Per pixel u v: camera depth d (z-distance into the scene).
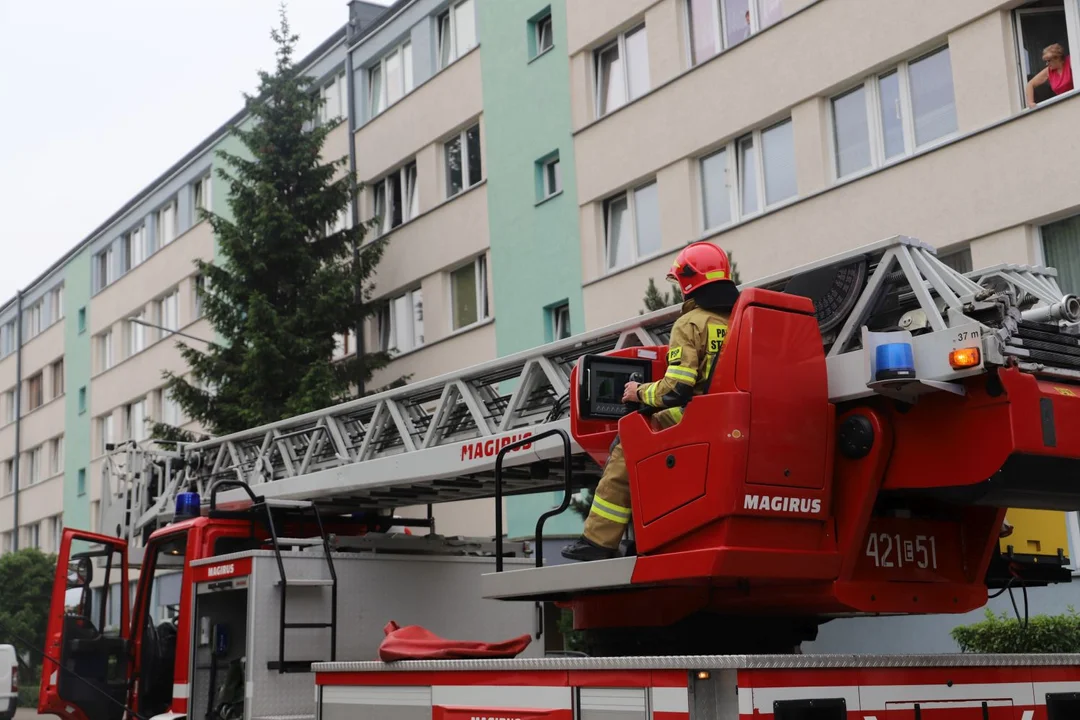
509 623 8.15
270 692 7.13
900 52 14.01
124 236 36.12
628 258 18.20
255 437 9.93
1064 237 12.45
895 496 4.83
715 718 4.20
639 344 6.45
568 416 6.79
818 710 4.23
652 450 4.81
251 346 19.67
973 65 13.19
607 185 18.23
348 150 25.00
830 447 4.71
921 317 4.64
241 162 21.25
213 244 30.45
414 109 23.02
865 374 4.57
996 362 4.26
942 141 13.45
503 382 7.61
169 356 32.47
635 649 5.50
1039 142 12.46
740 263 15.80
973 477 4.36
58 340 39.50
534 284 19.53
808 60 15.17
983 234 12.93
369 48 24.69
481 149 21.09
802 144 15.22
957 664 4.64
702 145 16.66
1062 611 11.64
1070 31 12.48
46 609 28.73
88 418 36.75
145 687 8.31
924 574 4.99
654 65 17.58
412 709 5.63
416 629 6.10
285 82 21.33
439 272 21.94
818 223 14.83
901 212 13.83
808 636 5.62
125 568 8.67
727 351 4.64
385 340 23.64
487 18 21.06
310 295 20.67
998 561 5.52
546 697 4.84
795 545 4.66
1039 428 4.32
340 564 7.53
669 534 4.69
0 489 42.97
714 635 5.29
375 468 8.11
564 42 19.27
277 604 7.27
